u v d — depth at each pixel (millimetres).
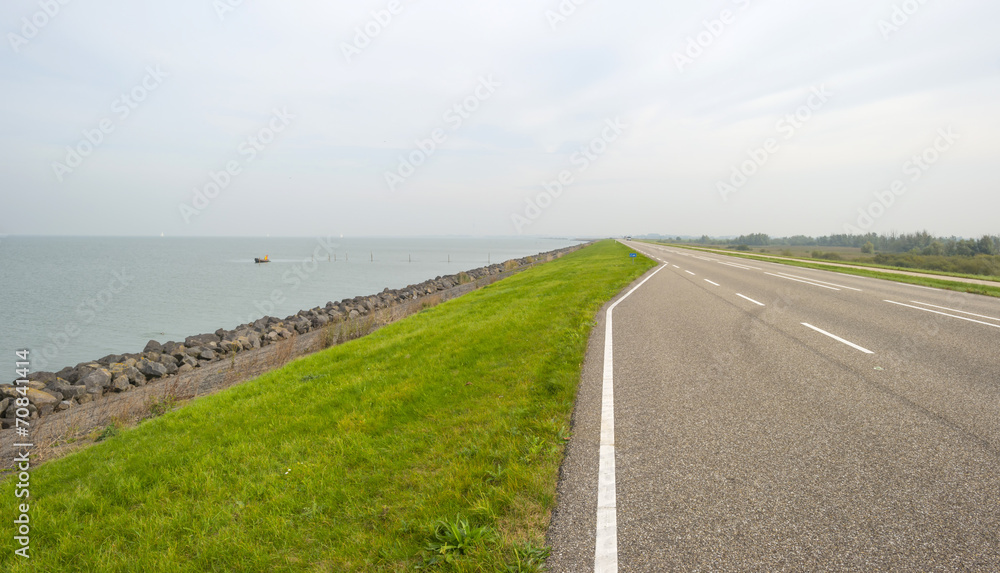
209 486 4152
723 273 21234
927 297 12383
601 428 4316
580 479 3404
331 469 4156
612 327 9297
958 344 6863
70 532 3639
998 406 4371
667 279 19016
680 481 3285
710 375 5762
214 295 37125
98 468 4969
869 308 10422
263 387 7859
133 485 4332
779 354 6617
